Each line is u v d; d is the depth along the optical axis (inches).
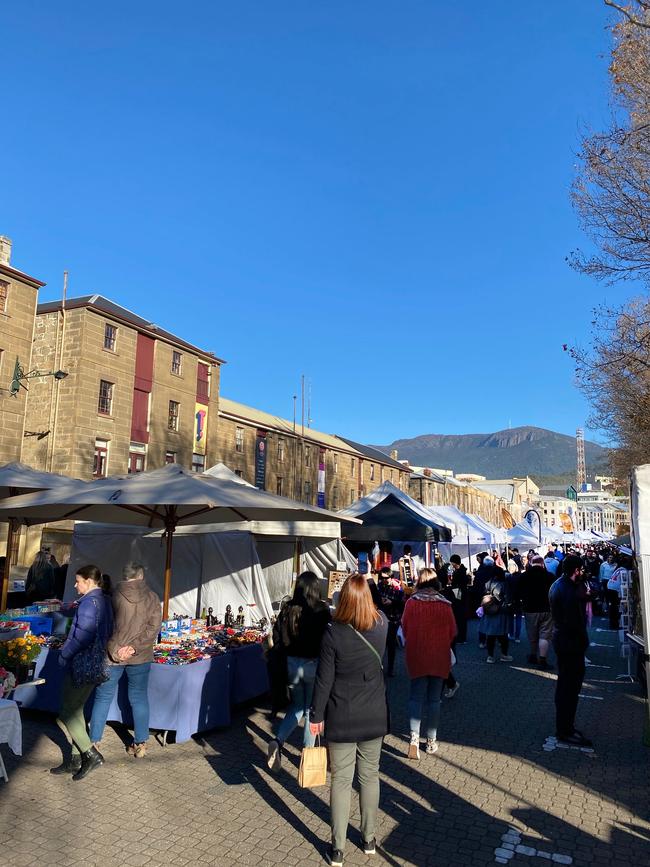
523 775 209.0
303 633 214.8
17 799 178.9
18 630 283.1
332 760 152.1
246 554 424.5
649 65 429.1
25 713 268.2
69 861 145.2
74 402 1038.4
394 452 2765.7
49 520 390.9
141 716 217.0
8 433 960.9
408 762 220.4
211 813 174.4
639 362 591.2
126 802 179.8
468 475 4825.3
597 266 488.1
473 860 152.4
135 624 213.8
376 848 157.2
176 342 1267.2
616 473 1449.3
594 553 1349.7
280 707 286.4
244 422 1526.8
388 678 361.4
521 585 418.0
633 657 390.6
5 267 961.5
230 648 276.1
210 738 241.3
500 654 446.3
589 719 280.4
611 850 159.0
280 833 163.6
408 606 236.7
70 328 1064.2
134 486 282.2
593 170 464.4
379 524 525.0
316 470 1857.8
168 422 1249.4
